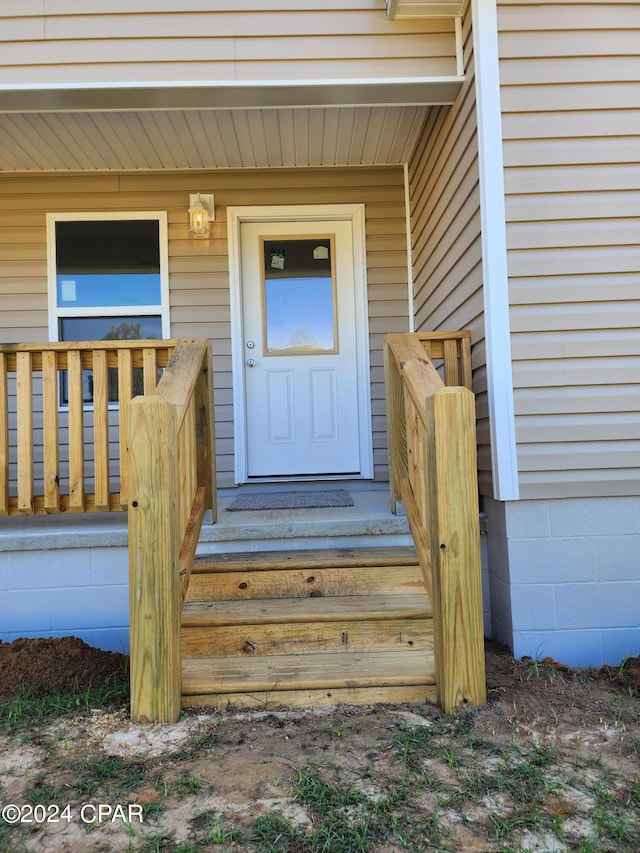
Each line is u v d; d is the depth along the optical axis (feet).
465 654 6.94
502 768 5.87
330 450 14.30
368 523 9.65
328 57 9.75
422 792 5.48
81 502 9.30
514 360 8.89
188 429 8.09
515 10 9.04
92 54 9.62
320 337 14.43
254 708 7.06
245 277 14.34
